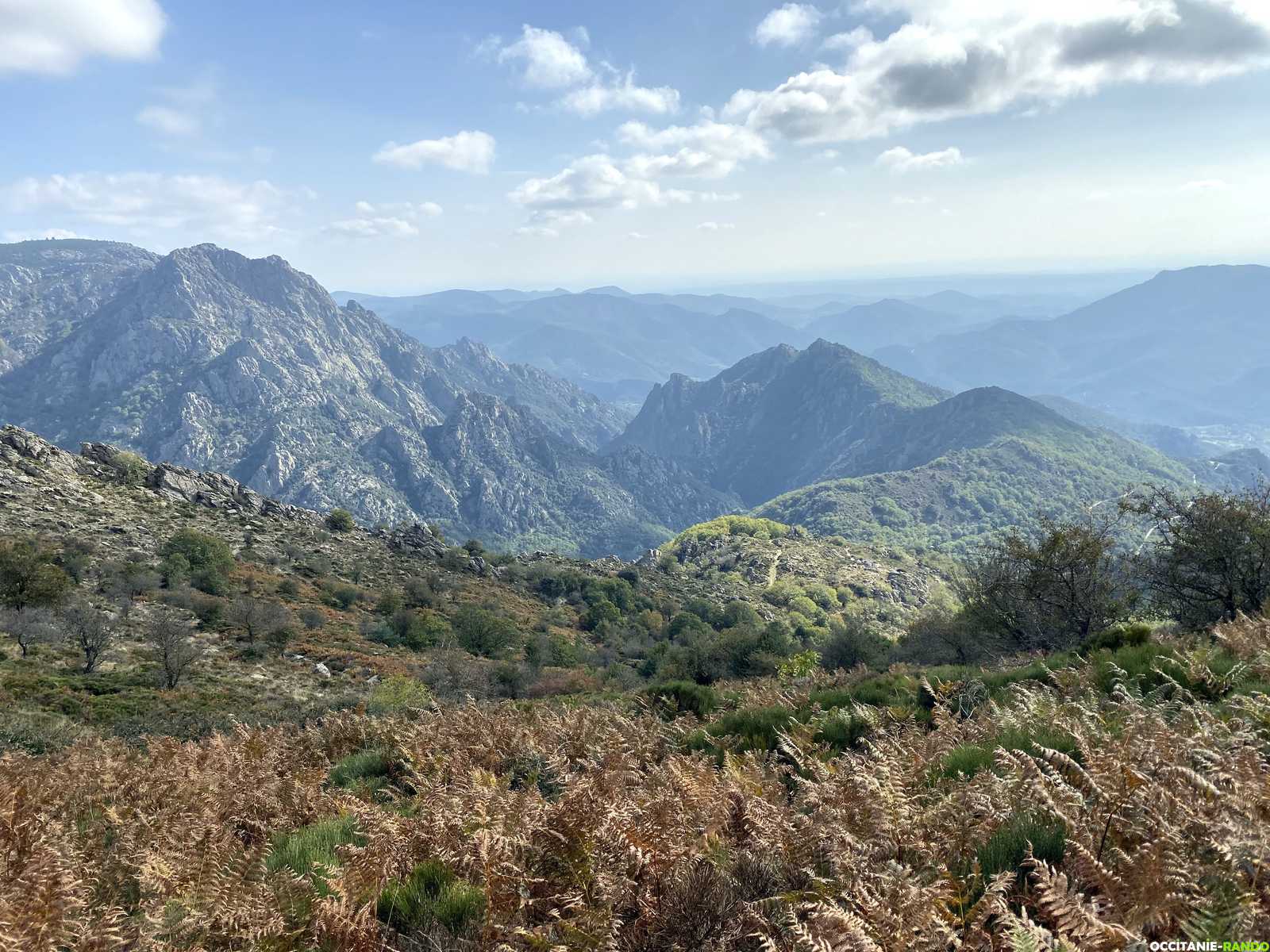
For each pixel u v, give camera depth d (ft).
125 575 209.56
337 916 12.78
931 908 8.85
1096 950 7.84
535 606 376.68
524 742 32.17
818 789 16.24
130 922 14.79
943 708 28.12
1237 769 11.04
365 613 267.80
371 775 35.78
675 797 16.40
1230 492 70.95
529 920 12.51
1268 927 7.39
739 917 10.73
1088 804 11.40
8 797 22.75
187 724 81.41
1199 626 57.00
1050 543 81.92
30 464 307.78
